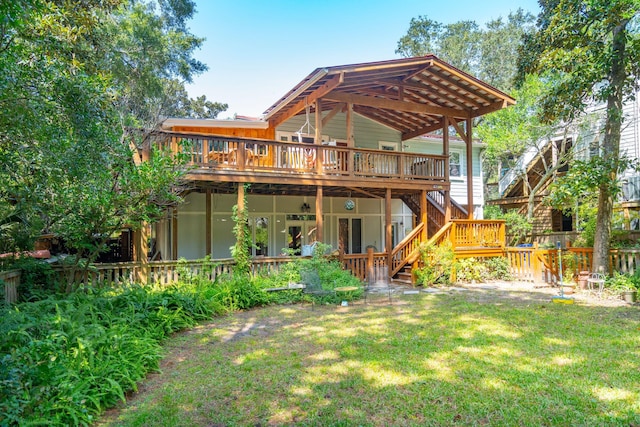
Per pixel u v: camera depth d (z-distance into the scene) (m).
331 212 16.16
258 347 5.71
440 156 13.44
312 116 15.08
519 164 19.95
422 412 3.58
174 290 7.73
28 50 4.59
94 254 7.85
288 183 10.87
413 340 5.85
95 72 8.46
